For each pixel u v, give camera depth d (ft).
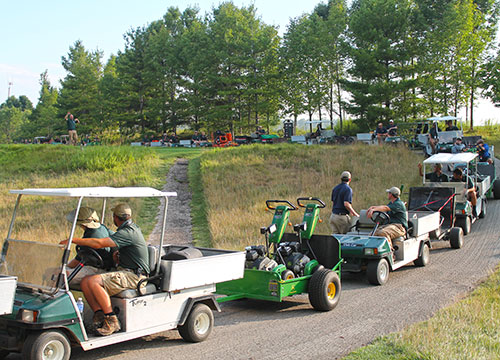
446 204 42.60
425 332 18.80
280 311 24.93
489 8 145.69
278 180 70.18
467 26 130.82
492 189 63.31
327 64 148.15
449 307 22.86
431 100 135.85
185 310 19.29
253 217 48.21
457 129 87.71
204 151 100.63
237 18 155.02
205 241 42.98
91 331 16.94
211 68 156.04
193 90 174.60
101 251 18.93
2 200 57.57
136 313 17.65
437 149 83.25
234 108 156.76
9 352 17.39
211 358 17.70
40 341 15.14
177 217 54.24
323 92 143.84
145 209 57.47
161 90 181.88
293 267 25.31
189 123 183.93
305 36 142.31
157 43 178.19
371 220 34.94
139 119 186.60
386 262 30.40
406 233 33.04
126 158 87.45
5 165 88.99
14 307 15.60
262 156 87.20
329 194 59.88
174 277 18.67
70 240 16.35
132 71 182.70
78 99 212.02
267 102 147.54
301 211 49.93
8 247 17.84
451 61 134.82
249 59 144.46
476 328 19.43
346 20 148.46
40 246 16.88
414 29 135.33
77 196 16.57
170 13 206.59
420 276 31.58
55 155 93.20
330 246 26.86
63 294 15.93
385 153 88.48
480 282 28.86
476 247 39.58
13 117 408.26
